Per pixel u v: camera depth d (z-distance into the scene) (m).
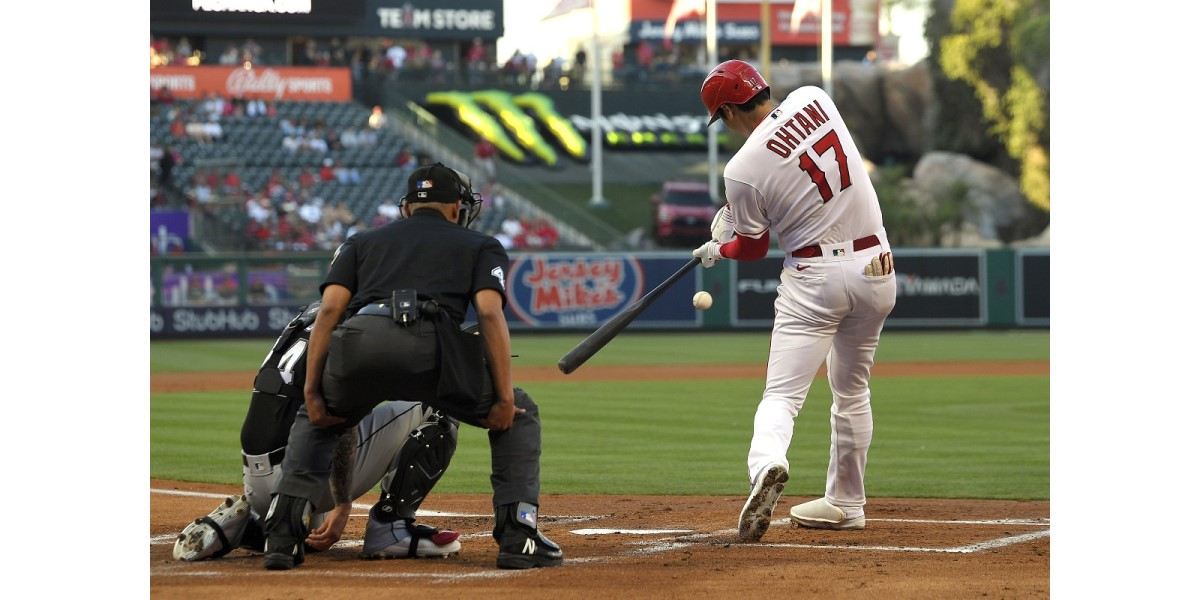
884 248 21.91
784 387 21.92
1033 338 93.25
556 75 148.25
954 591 17.05
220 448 35.97
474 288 18.28
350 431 19.64
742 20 166.62
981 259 100.12
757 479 20.53
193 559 19.41
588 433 40.22
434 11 140.50
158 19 129.25
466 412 18.39
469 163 128.75
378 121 134.12
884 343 88.31
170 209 107.81
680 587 17.28
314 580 17.81
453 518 24.38
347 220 114.12
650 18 167.00
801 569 18.58
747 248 22.23
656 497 27.48
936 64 153.38
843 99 155.62
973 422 43.00
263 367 19.50
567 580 17.75
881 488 28.67
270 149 124.31
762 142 21.36
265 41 136.62
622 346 85.25
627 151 148.00
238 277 92.44
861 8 167.88
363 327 17.84
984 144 152.00
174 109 125.31
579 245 120.00
